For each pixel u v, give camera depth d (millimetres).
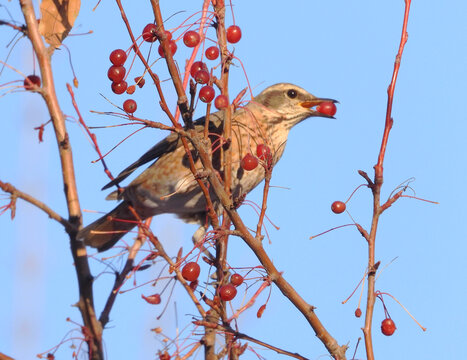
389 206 8211
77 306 10070
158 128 7676
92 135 10578
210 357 8453
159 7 7777
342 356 7965
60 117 10391
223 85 9086
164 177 13227
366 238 8148
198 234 11367
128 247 10609
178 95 7949
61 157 10688
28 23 10258
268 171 8188
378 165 8242
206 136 8242
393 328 8117
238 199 7926
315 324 7984
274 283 8070
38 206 9695
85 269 10250
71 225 10219
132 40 7758
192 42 8156
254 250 7973
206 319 8727
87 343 9570
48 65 10305
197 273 8328
